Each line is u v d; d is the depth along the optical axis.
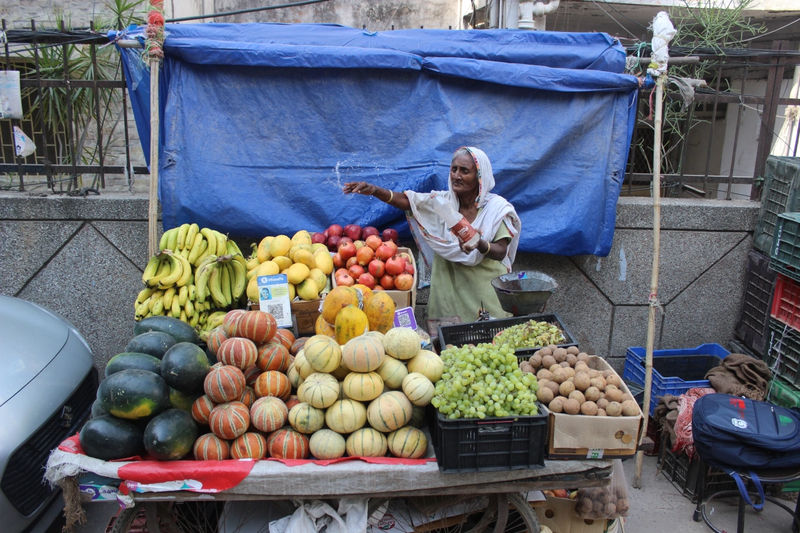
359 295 3.16
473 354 2.68
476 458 2.53
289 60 3.99
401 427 2.66
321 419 2.66
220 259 3.61
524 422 2.51
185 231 3.80
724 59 4.78
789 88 6.23
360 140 4.23
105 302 4.59
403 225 4.40
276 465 2.51
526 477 2.58
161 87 4.09
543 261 4.73
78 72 5.23
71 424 3.33
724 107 7.23
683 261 4.82
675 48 4.64
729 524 3.53
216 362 3.08
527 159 4.23
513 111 4.24
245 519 2.89
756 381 3.95
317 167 4.23
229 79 4.07
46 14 6.75
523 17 5.00
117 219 4.46
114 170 4.65
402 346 2.73
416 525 2.87
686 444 3.68
